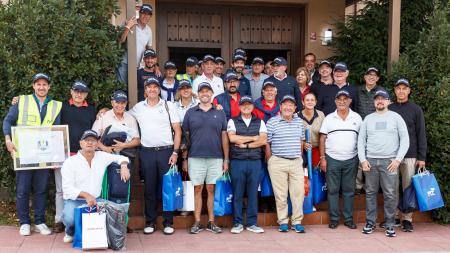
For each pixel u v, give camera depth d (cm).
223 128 579
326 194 636
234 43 956
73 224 511
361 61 821
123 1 851
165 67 662
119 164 521
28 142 525
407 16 802
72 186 502
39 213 555
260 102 629
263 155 616
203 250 514
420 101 645
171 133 568
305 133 622
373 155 584
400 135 575
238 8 955
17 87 571
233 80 624
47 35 575
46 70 582
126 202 529
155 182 566
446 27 641
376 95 581
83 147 505
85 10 606
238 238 564
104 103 601
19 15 572
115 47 602
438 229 621
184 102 608
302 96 688
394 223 593
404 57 680
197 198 579
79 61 592
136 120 567
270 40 972
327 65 680
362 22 833
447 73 633
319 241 558
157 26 915
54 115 542
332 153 607
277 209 600
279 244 543
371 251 524
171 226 577
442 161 629
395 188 582
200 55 948
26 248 500
